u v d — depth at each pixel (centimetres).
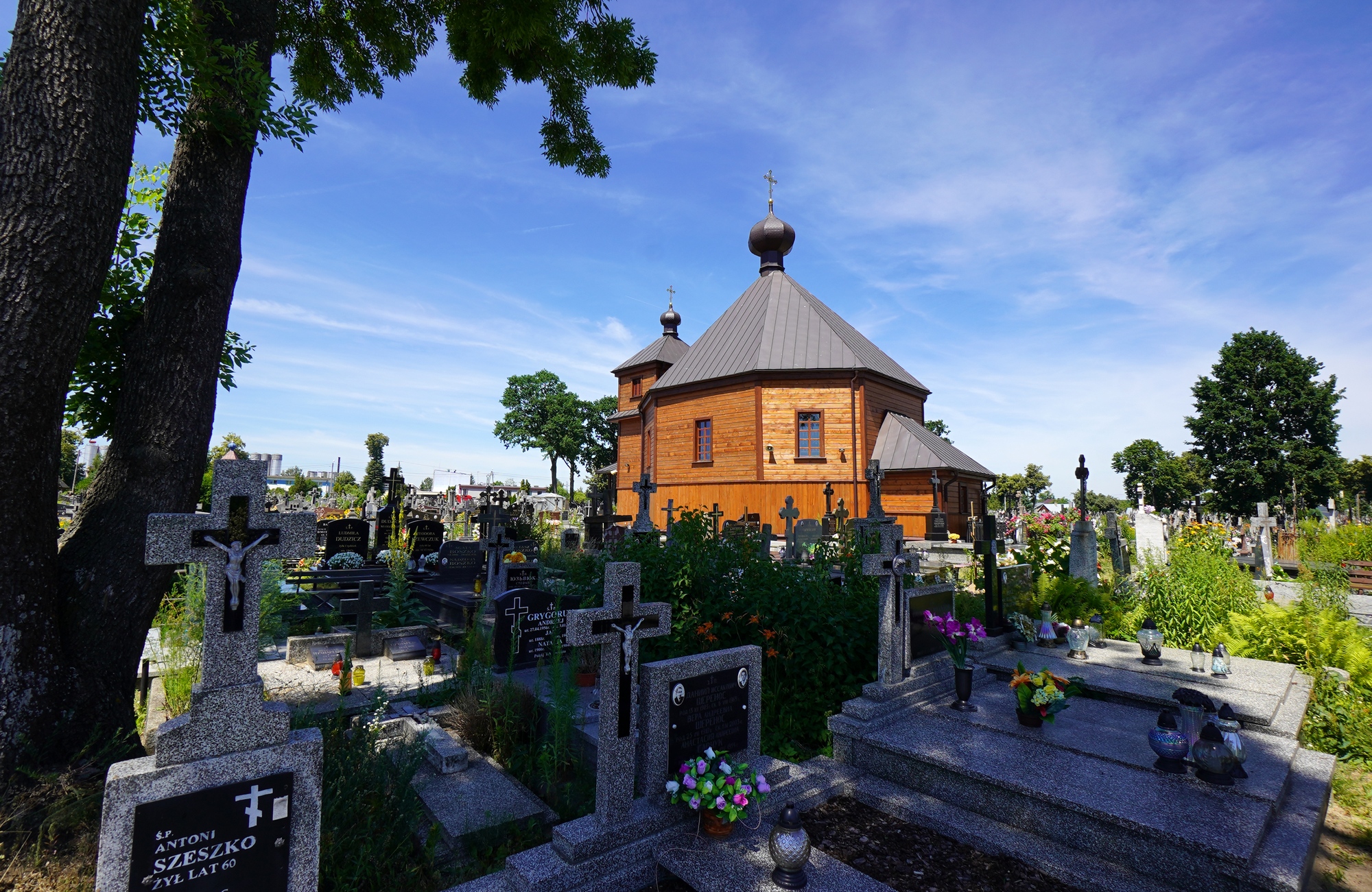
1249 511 4909
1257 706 627
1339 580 1349
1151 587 1021
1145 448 6356
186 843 313
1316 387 4812
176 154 630
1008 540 2923
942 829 487
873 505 1753
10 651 473
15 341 473
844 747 597
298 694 761
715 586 814
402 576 1148
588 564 1002
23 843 422
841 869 410
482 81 1164
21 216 479
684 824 448
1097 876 417
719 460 2761
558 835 410
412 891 419
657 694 447
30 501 485
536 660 854
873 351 3039
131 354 592
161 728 312
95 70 507
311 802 346
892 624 645
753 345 2772
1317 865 496
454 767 579
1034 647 892
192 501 595
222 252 622
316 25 1029
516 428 7025
